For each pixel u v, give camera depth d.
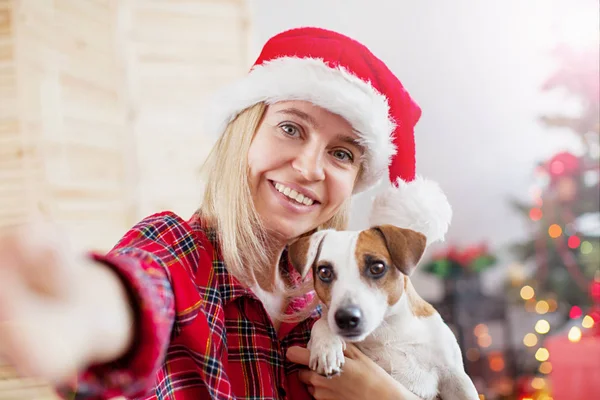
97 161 2.29
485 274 4.03
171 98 2.56
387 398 0.96
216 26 2.66
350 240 1.03
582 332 3.02
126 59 2.46
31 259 0.40
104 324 0.46
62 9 2.16
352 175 1.07
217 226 1.01
